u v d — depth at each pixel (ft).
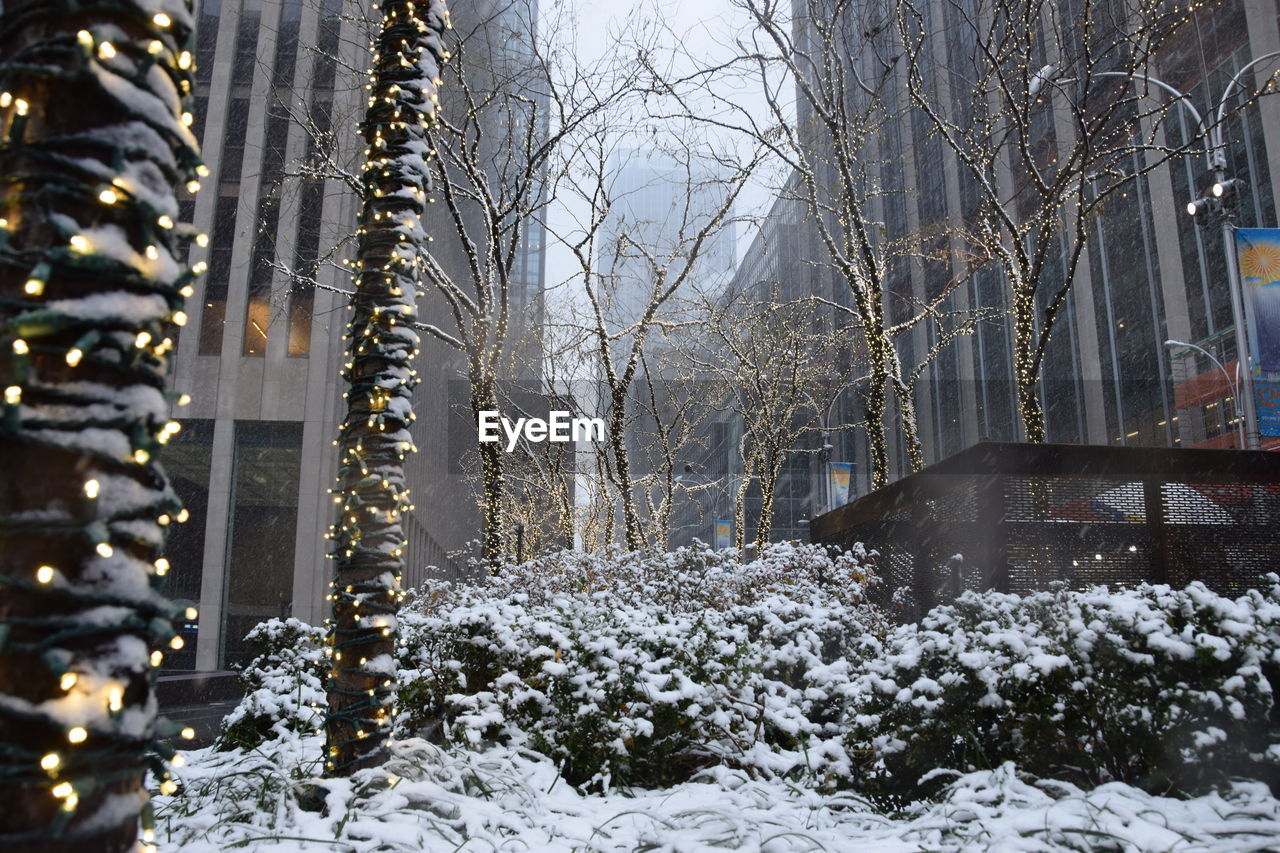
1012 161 141.28
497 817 15.05
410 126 19.13
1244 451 30.37
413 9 19.33
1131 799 15.21
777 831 14.61
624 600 32.48
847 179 52.47
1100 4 62.54
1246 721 16.40
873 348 53.36
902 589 35.19
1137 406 140.56
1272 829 13.73
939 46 119.03
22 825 7.18
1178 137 129.90
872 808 17.54
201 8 114.73
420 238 18.86
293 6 113.80
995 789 15.97
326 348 111.55
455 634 21.99
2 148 7.80
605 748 19.27
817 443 172.86
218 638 105.91
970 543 31.09
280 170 107.14
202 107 112.47
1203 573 29.53
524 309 84.23
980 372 174.19
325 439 110.11
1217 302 124.47
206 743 34.55
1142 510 29.94
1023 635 18.02
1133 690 16.97
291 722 24.57
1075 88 53.36
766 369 80.84
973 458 30.60
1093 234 151.02
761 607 25.67
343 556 17.12
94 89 8.02
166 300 8.46
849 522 44.39
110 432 7.75
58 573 7.41
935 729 17.84
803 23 62.85
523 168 52.06
